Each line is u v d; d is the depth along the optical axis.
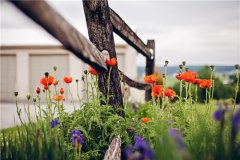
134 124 3.10
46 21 0.99
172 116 3.21
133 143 2.88
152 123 3.16
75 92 21.12
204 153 1.52
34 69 22.36
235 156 1.44
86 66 21.73
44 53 22.14
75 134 2.29
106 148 3.00
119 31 3.50
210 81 3.17
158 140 1.65
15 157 2.04
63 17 1.16
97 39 2.91
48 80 3.36
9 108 14.89
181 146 1.33
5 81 22.56
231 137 1.44
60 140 2.33
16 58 22.41
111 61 2.80
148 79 3.66
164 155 1.44
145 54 5.88
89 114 3.06
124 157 2.83
